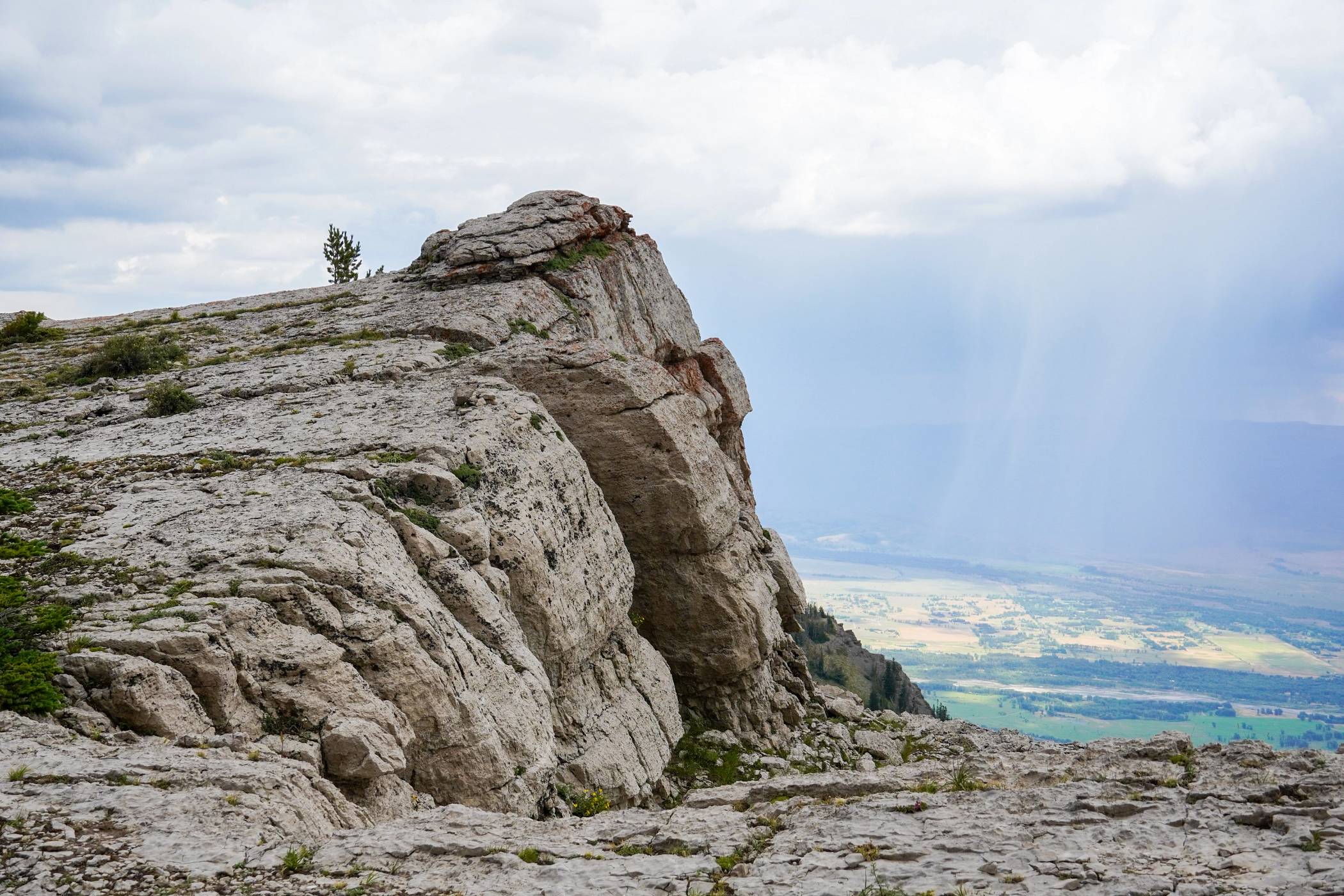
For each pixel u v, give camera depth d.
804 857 13.00
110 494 25.83
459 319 41.97
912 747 41.19
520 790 20.88
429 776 19.83
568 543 27.64
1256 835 12.62
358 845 13.59
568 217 51.59
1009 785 16.45
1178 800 13.98
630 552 34.38
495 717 21.09
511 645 22.89
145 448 30.17
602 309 49.34
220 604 18.61
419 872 12.94
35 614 18.50
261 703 17.80
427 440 26.77
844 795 16.30
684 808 16.16
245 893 12.16
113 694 16.55
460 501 24.72
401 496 24.52
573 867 12.99
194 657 17.33
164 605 18.75
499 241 49.72
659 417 33.06
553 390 33.59
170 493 25.23
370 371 35.41
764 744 36.25
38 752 15.01
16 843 12.69
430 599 21.58
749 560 37.56
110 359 43.91
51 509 24.97
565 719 26.95
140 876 12.30
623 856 13.65
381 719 18.44
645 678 31.06
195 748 16.20
